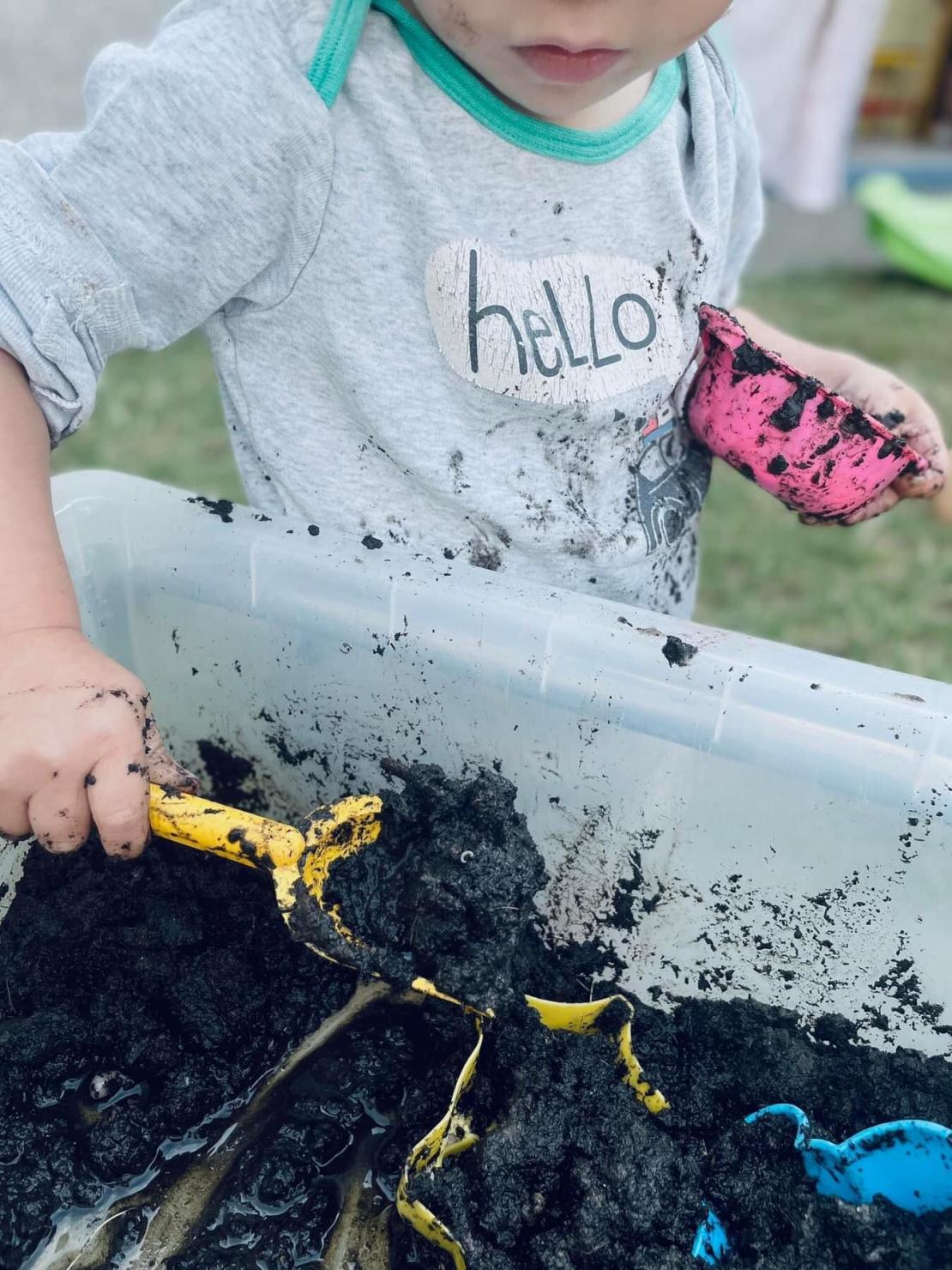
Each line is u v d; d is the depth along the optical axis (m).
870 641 1.11
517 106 0.48
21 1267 0.39
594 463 0.54
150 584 0.50
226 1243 0.39
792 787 0.41
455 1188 0.38
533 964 0.47
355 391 0.50
